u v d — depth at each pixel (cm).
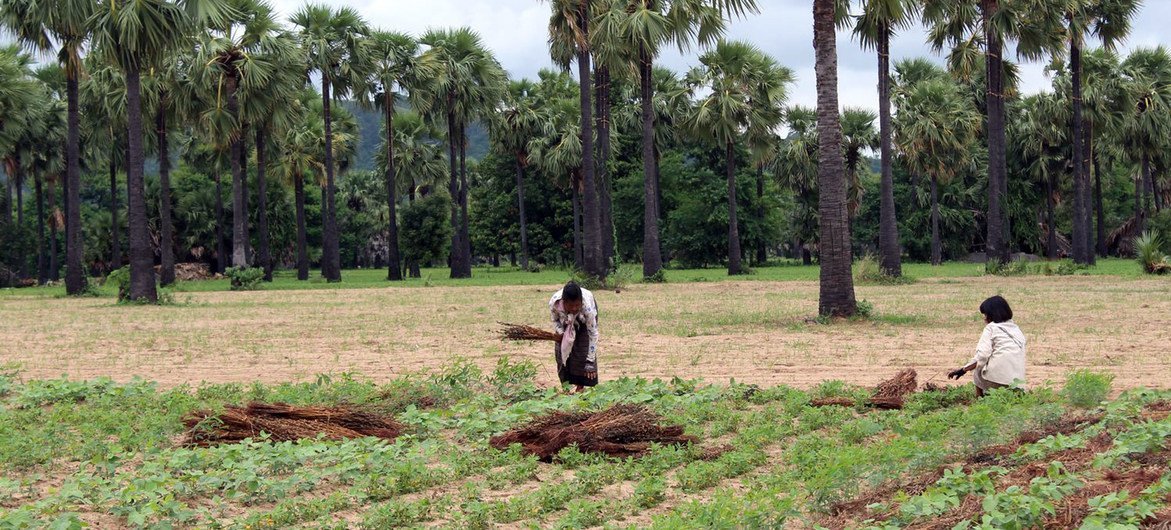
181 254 6078
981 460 636
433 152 6103
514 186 6056
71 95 3103
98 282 3859
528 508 580
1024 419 715
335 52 4059
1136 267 3909
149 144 4456
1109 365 1131
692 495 619
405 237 4834
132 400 966
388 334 1641
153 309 2325
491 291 2942
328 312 2152
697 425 805
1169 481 490
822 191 1747
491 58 4603
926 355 1262
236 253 3606
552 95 5444
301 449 694
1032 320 1647
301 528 555
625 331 1622
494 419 827
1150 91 4372
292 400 939
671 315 1906
